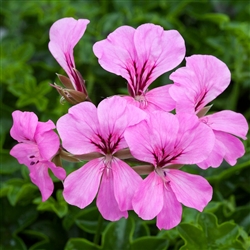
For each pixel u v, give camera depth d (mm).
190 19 602
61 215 417
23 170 447
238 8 590
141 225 421
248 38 506
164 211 329
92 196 325
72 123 325
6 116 500
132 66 344
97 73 527
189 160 333
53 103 518
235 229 393
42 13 573
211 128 338
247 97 546
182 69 338
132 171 328
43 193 343
